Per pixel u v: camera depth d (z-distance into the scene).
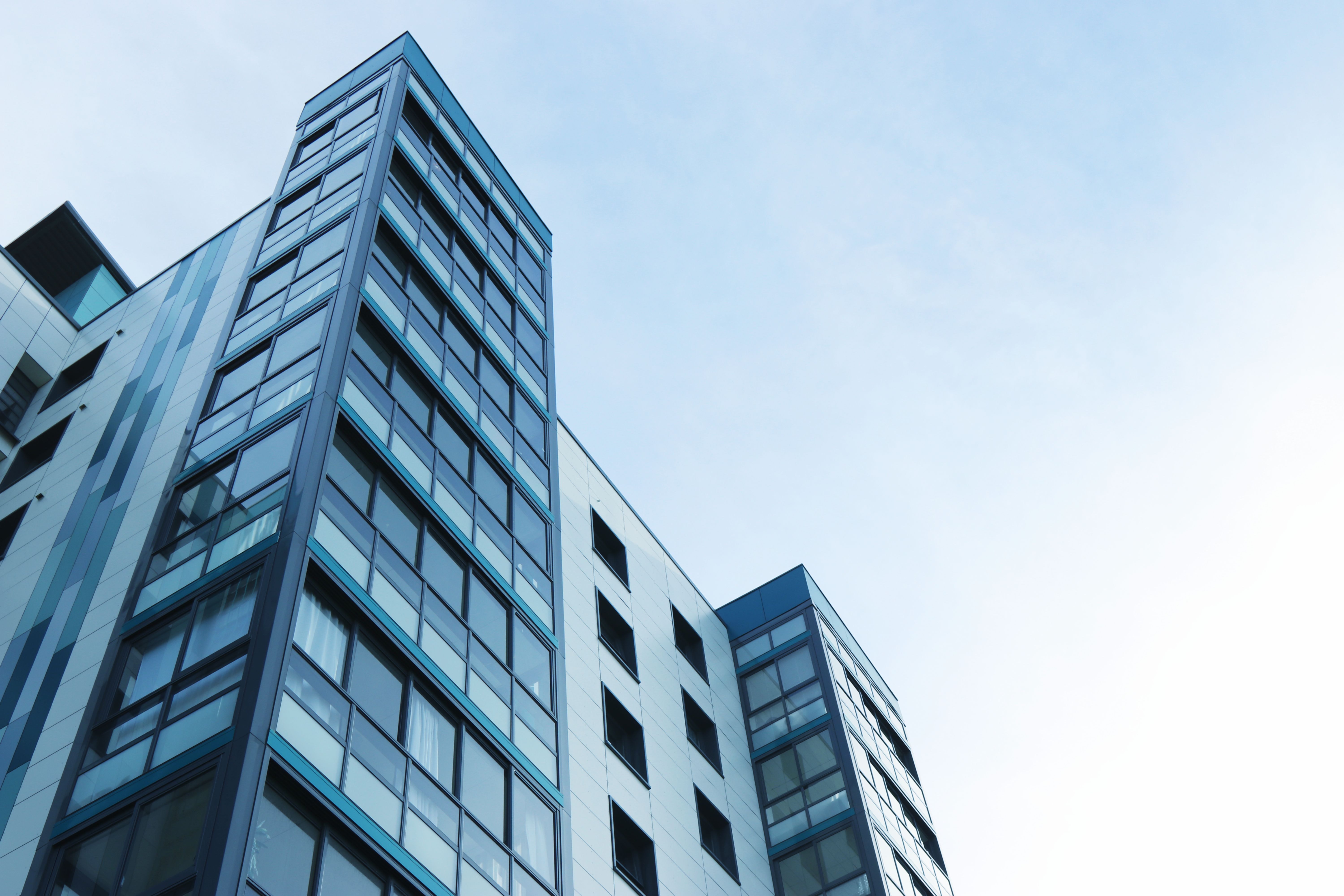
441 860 19.50
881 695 51.06
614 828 30.23
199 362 29.94
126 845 16.97
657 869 30.67
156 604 21.50
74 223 46.66
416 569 23.34
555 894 22.02
